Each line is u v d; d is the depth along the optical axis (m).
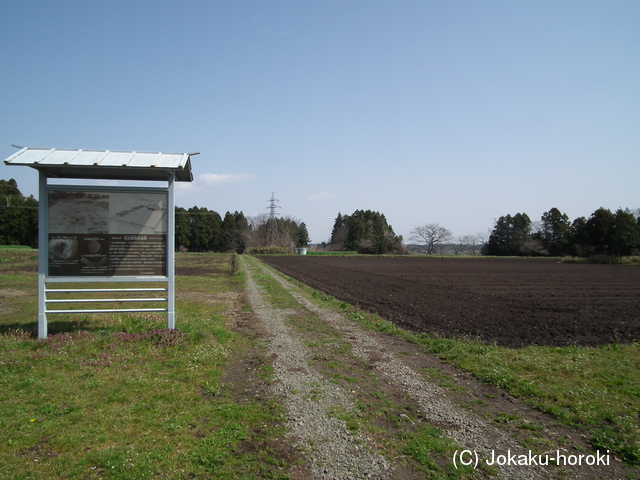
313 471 4.07
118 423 4.95
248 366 7.70
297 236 127.12
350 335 10.49
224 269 36.97
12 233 85.88
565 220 98.00
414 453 4.46
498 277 33.47
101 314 11.69
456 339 10.32
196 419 5.19
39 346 8.09
